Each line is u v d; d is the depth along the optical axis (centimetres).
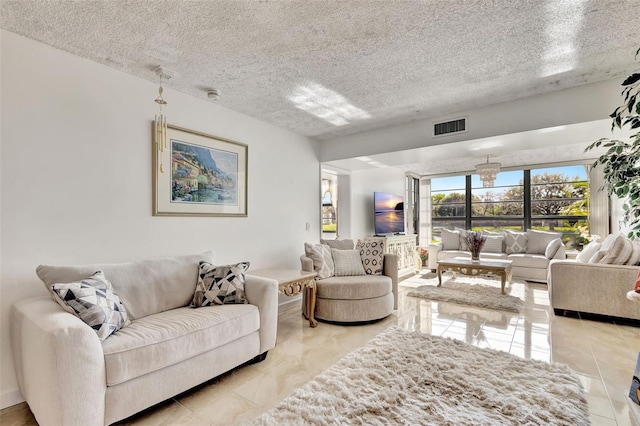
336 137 456
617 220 548
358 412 173
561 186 635
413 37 212
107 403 160
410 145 389
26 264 207
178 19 191
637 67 255
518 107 319
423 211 798
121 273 225
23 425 175
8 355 197
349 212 538
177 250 292
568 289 350
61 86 224
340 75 268
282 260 406
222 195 332
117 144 253
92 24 196
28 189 209
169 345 183
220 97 312
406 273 621
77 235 230
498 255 596
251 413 182
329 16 189
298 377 222
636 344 273
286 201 415
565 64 250
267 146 389
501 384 200
